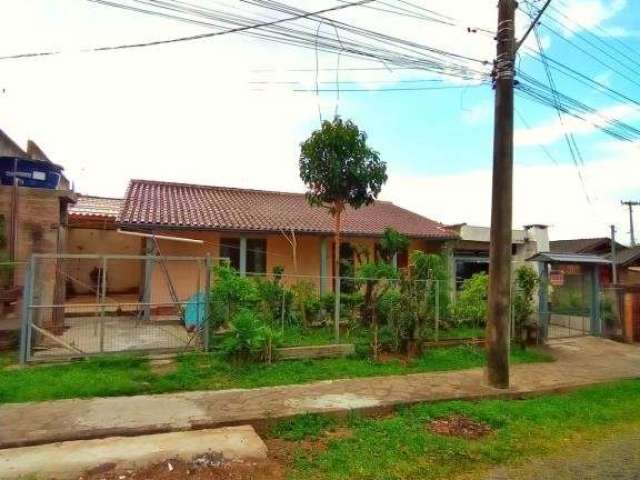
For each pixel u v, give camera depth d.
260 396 6.92
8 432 5.27
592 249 24.69
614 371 9.80
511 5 8.07
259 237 15.07
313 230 14.56
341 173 11.85
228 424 5.83
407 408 6.80
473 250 19.03
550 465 5.16
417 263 12.33
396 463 4.99
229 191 17.92
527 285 12.09
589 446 5.74
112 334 10.60
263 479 4.52
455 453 5.32
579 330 14.34
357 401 6.80
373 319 10.29
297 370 8.38
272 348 8.95
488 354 8.12
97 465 4.54
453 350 10.52
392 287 10.78
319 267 15.85
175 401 6.57
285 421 6.07
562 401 7.51
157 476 4.43
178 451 4.89
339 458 5.05
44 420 5.68
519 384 8.30
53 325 10.42
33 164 10.66
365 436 5.71
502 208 8.12
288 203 17.77
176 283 13.98
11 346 8.98
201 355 8.73
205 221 13.54
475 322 12.95
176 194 16.23
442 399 7.19
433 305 11.69
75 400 6.48
